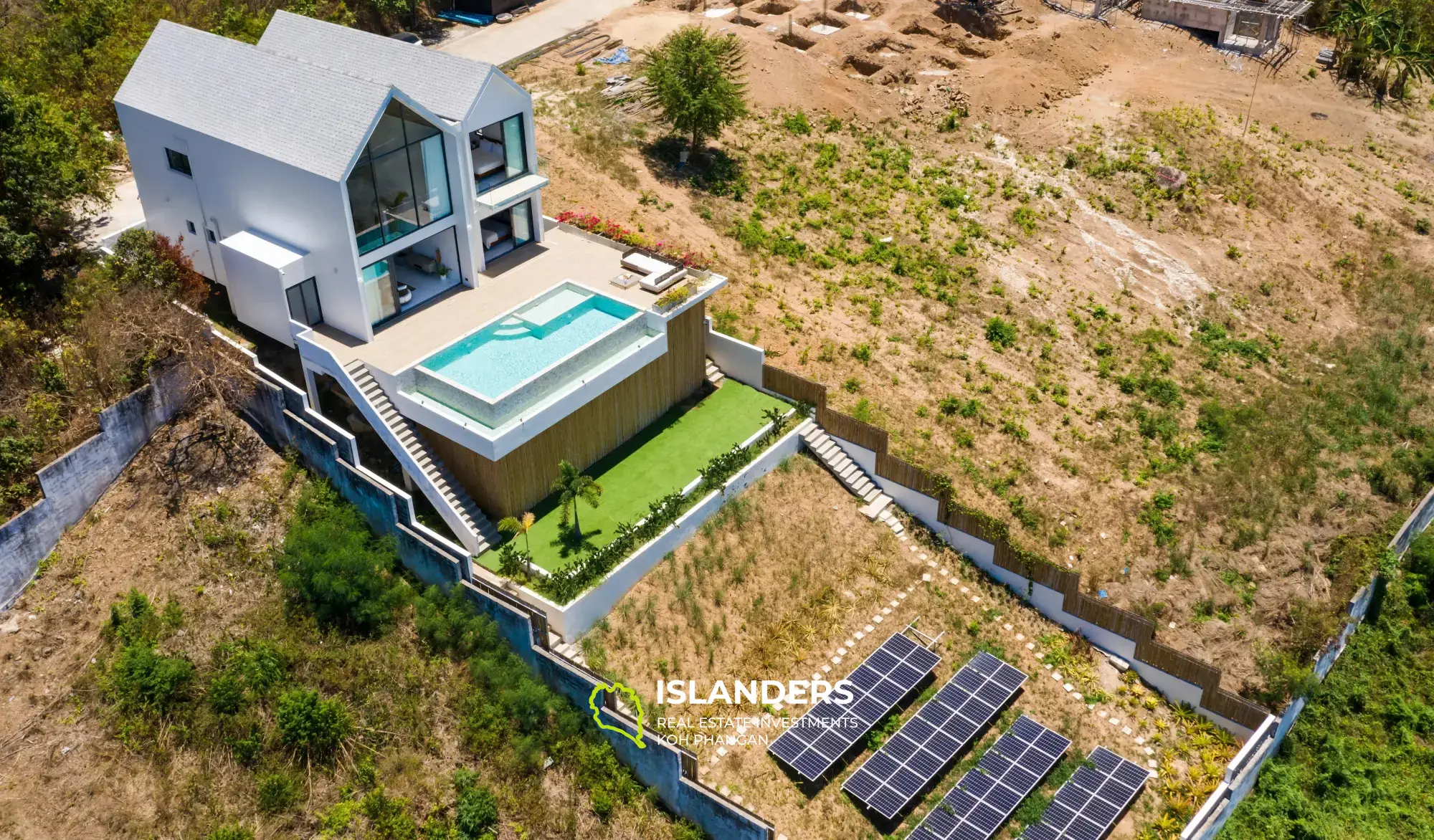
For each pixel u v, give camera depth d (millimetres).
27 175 33844
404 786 27234
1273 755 32500
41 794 26016
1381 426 42969
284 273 32219
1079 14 65625
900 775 28984
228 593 29812
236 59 34562
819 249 45844
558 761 28172
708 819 27406
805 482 35969
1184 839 28750
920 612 33812
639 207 45250
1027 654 33500
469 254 35812
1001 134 54219
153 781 26484
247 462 32156
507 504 31938
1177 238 50094
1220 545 37281
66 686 27719
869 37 59062
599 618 30719
